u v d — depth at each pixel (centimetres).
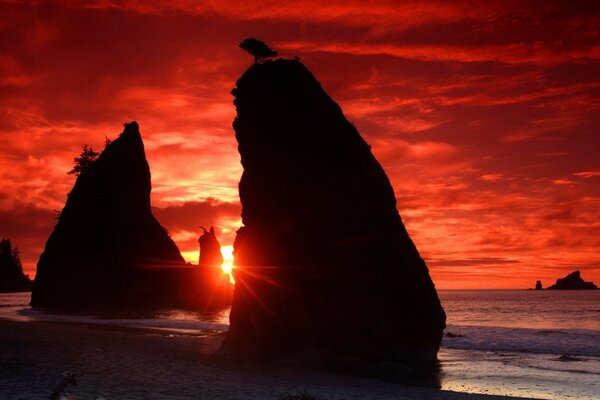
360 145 2961
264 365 2423
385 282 2797
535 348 3447
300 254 2762
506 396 1845
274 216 2847
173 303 9406
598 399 1852
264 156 2886
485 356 3070
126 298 9106
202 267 10200
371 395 1719
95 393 1402
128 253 9406
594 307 11500
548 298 18238
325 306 2711
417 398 1706
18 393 1305
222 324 5231
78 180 10138
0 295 19775
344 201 2819
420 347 2809
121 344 2884
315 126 2856
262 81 2902
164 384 1653
